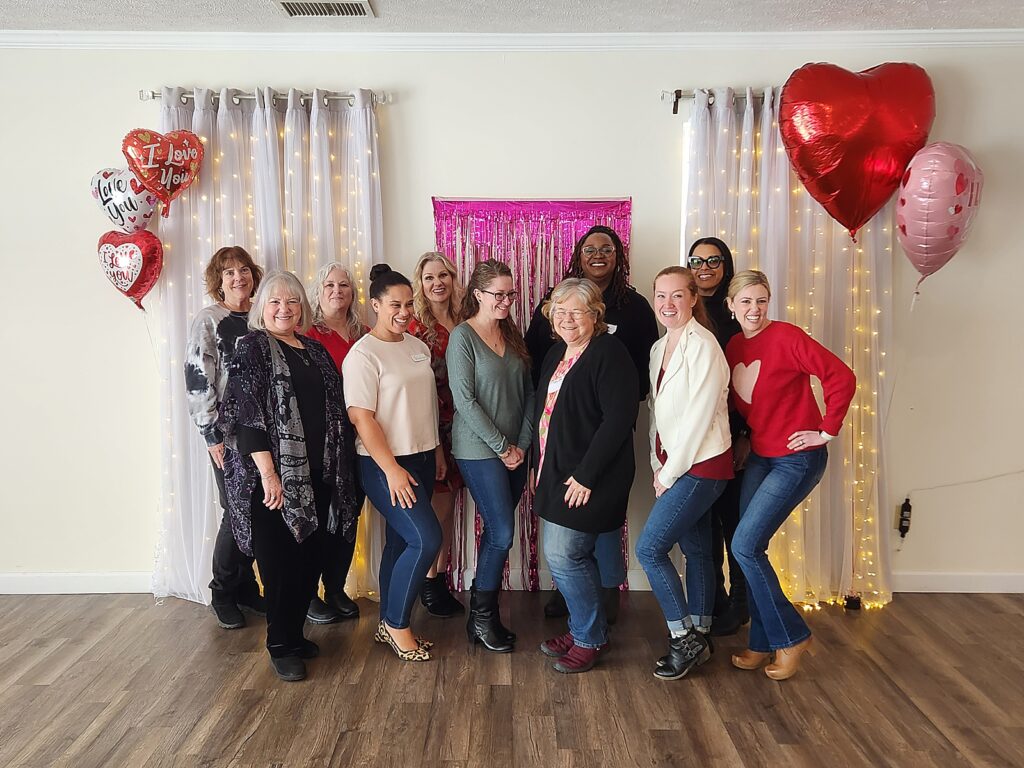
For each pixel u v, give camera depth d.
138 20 3.26
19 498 3.61
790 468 2.66
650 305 3.56
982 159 3.47
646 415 3.59
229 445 2.67
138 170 3.14
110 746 2.35
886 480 3.52
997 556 3.64
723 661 2.93
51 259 3.52
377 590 3.57
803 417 2.68
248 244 3.49
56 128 3.47
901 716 2.54
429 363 2.94
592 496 2.66
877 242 3.43
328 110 3.45
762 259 3.45
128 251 3.29
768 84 3.47
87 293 3.53
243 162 3.45
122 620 3.30
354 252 3.50
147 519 3.63
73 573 3.62
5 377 3.56
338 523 2.77
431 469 2.99
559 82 3.49
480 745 2.37
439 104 3.49
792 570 3.49
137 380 3.57
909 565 3.65
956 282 3.52
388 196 3.54
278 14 3.20
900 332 3.54
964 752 2.34
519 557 3.66
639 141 3.51
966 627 3.25
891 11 3.18
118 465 3.60
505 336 3.08
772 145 3.41
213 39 3.42
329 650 3.01
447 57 3.48
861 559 3.53
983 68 3.43
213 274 3.20
